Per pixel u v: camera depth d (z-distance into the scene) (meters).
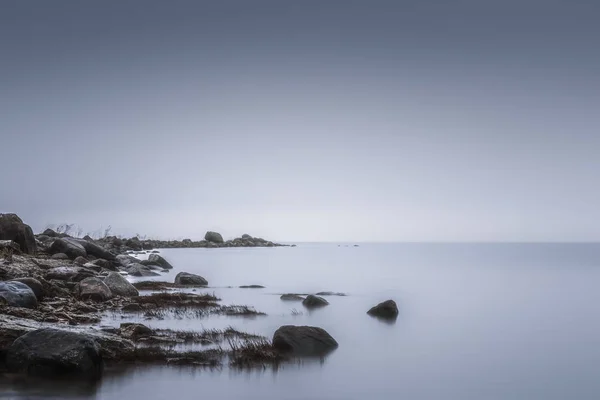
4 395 15.51
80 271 35.78
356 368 19.97
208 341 22.38
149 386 16.86
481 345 24.45
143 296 34.44
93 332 20.38
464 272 67.00
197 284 45.50
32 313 22.67
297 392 16.92
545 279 57.62
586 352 23.30
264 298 38.34
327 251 141.25
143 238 146.50
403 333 26.92
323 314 31.92
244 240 164.00
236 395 16.39
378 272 65.44
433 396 17.20
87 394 15.98
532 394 17.56
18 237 43.50
